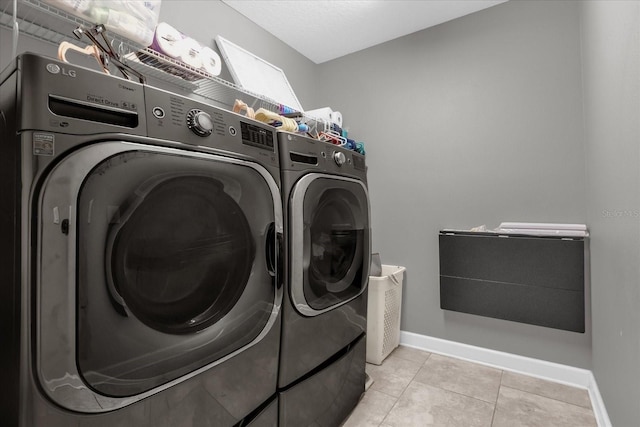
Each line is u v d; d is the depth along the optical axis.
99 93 0.70
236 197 1.00
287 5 2.17
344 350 1.59
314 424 1.33
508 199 2.10
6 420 0.65
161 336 0.80
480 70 2.20
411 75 2.48
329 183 1.38
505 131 2.11
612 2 1.15
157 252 0.81
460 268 2.16
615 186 1.17
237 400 1.00
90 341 0.66
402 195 2.50
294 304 1.20
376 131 2.63
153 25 1.30
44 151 0.61
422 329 2.41
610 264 1.28
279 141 1.20
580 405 1.69
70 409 0.64
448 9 2.21
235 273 1.01
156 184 0.79
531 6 2.04
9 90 0.66
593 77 1.55
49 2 1.02
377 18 2.31
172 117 0.83
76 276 0.64
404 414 1.62
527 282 1.94
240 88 1.88
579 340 1.88
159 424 0.79
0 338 0.67
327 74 2.91
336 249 1.49
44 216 0.60
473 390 1.84
